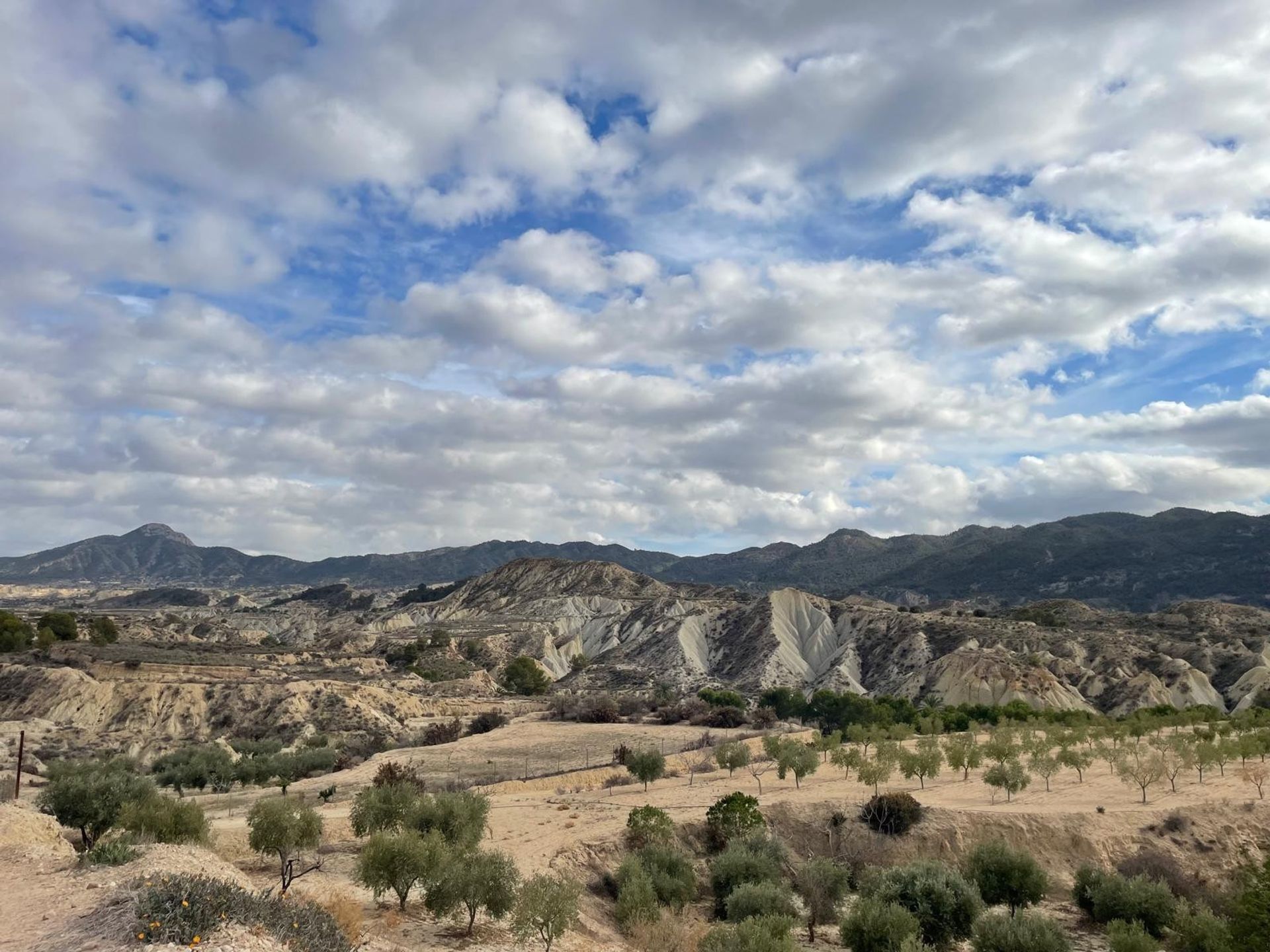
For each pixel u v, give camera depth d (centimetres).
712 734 10394
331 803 5909
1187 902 4069
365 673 15712
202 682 11969
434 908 2816
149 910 1620
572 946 2983
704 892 4494
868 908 3544
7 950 1645
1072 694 14325
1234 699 14125
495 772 7812
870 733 9050
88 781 3619
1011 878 4241
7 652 13412
